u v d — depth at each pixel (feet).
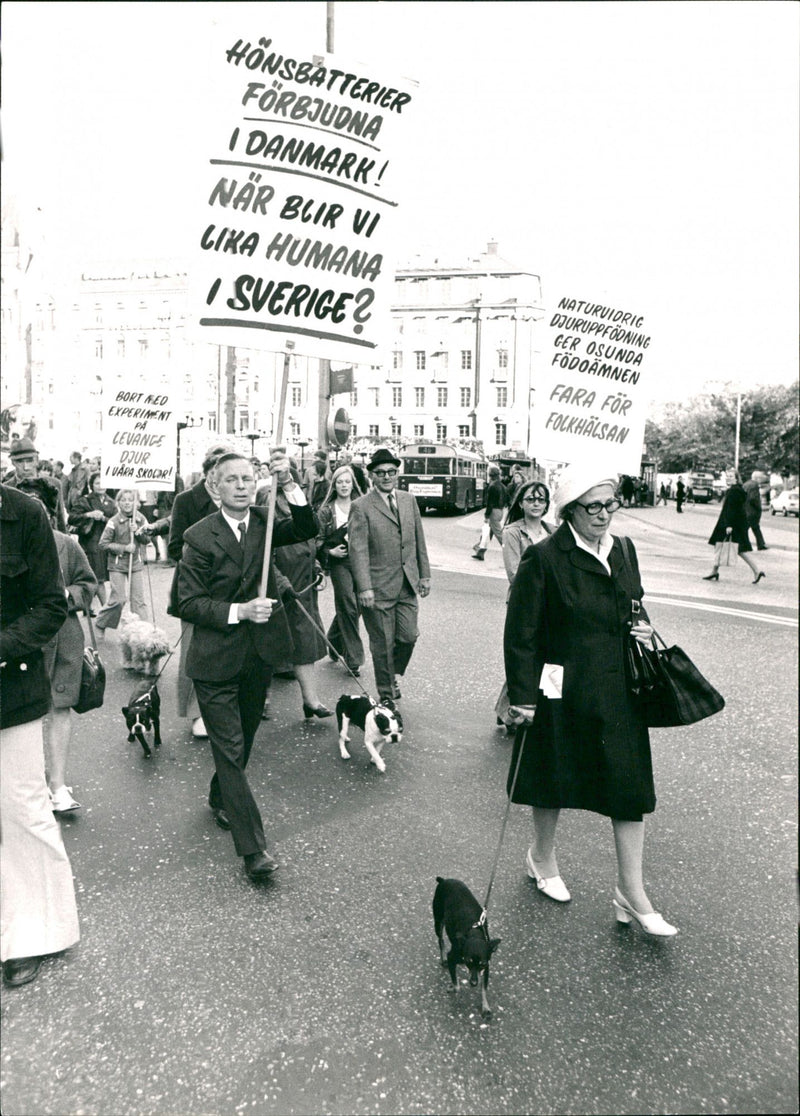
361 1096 9.25
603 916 12.92
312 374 221.46
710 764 19.71
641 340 16.49
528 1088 9.37
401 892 13.51
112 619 32.19
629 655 12.38
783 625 36.60
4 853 11.26
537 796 12.66
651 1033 10.27
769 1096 9.27
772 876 14.23
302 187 13.92
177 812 16.61
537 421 16.25
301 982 11.17
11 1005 10.66
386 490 22.16
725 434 282.77
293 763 19.43
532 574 12.47
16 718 11.09
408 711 23.50
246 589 14.38
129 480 31.19
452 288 274.98
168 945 11.96
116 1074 9.53
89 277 254.06
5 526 10.96
